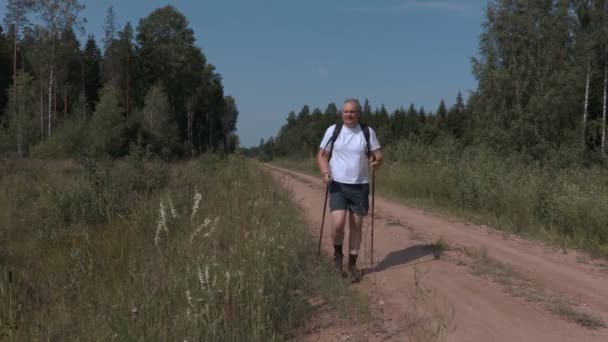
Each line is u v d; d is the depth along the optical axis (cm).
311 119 8325
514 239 830
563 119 2639
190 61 7006
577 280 573
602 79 3058
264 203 808
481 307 461
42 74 4566
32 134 4034
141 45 6856
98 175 993
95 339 344
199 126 8338
